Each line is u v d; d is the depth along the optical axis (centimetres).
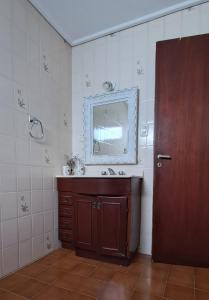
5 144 142
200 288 126
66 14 184
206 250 153
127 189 153
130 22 192
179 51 163
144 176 186
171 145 163
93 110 213
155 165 166
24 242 154
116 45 204
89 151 212
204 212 154
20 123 155
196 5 171
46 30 187
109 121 204
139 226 182
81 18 189
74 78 224
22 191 154
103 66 210
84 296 117
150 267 153
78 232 170
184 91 161
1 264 135
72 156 222
